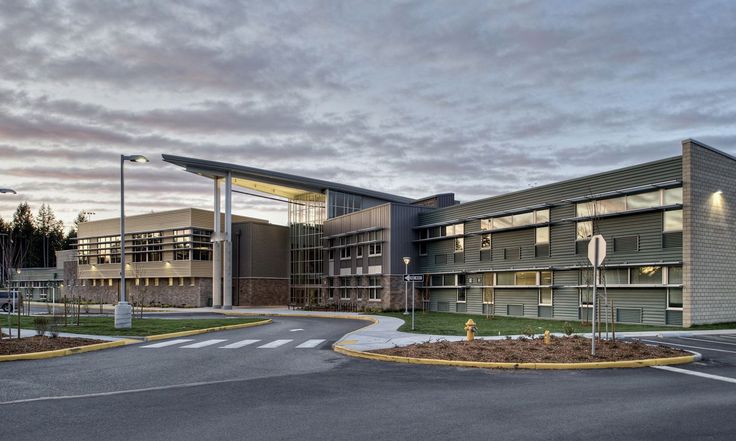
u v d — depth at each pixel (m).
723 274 27.28
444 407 8.99
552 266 33.47
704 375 12.12
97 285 70.75
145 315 41.94
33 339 18.27
